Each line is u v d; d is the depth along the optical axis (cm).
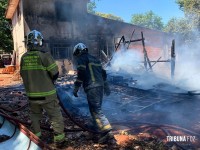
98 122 500
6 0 3172
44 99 462
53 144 502
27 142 452
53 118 476
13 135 478
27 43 477
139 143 502
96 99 505
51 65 461
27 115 692
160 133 557
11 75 2034
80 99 852
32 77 461
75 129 557
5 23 3253
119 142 509
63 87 1066
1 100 902
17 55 2231
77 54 523
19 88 1243
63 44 1870
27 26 1783
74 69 1883
